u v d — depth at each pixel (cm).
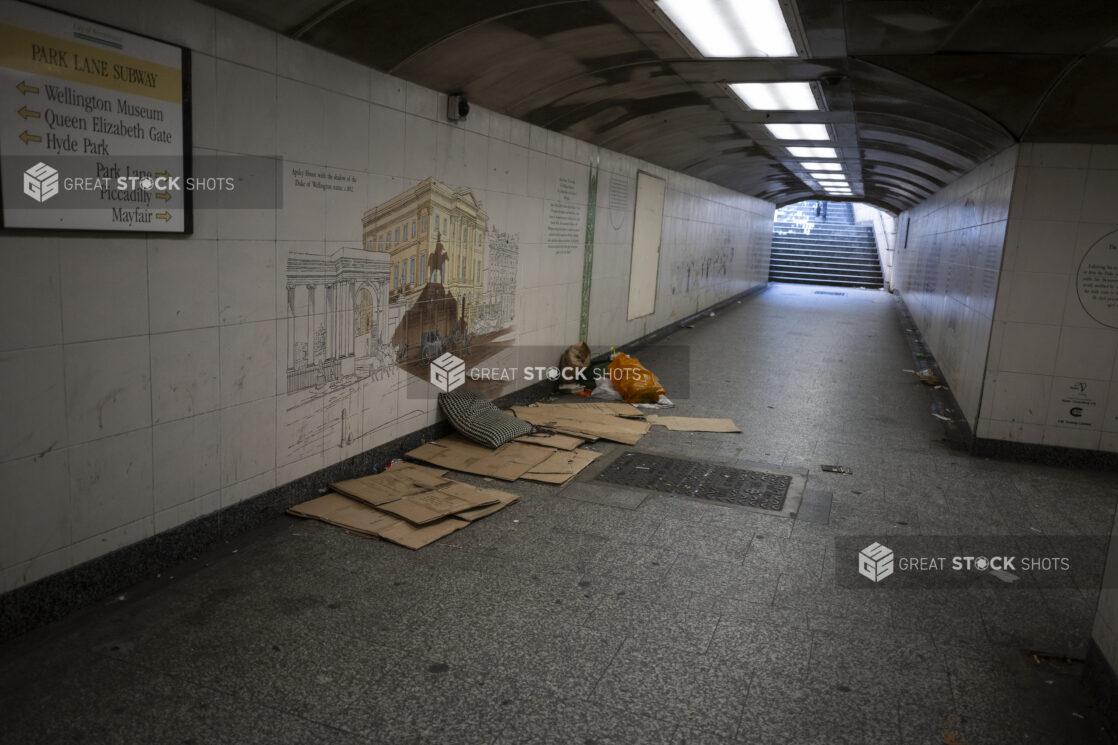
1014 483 612
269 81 417
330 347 492
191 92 369
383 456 564
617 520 496
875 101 727
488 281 689
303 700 296
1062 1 414
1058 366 657
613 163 981
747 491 563
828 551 462
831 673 332
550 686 313
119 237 345
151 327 366
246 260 417
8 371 307
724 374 1009
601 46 574
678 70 652
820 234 2967
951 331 966
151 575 385
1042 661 349
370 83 500
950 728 297
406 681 312
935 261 1266
